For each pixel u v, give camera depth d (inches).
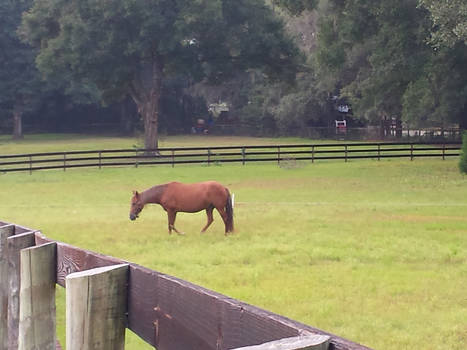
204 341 97.3
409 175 1243.8
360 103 1561.3
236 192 1035.3
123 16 1678.2
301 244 546.6
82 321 118.7
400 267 456.8
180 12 1700.3
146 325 116.4
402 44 1327.5
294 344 73.4
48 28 1871.3
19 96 3014.3
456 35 1072.2
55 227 665.6
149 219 735.1
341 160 1606.8
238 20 1813.5
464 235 590.2
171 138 3083.2
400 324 317.7
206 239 582.9
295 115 2869.1
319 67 1595.7
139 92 1942.7
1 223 234.8
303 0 1464.1
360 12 1380.4
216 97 3410.4
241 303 90.6
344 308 346.6
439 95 1406.3
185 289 102.7
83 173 1422.2
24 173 1449.3
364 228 637.3
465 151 1226.0
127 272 123.3
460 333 298.8
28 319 153.1
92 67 1777.8
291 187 1096.2
